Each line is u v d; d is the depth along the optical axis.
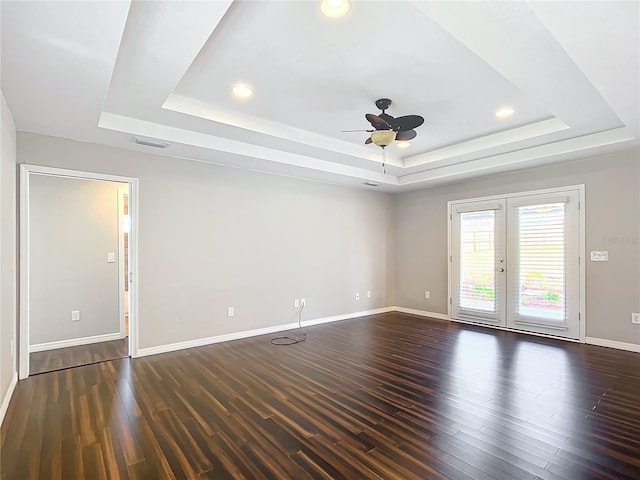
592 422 2.47
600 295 4.38
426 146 4.78
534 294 4.95
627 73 2.26
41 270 4.36
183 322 4.36
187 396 2.94
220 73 2.77
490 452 2.12
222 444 2.22
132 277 4.02
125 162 3.96
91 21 1.76
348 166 5.33
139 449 2.17
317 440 2.26
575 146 4.07
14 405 2.77
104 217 4.79
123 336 4.88
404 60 2.56
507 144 4.22
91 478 1.90
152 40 2.05
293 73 2.76
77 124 3.20
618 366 3.61
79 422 2.50
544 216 4.85
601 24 1.76
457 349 4.27
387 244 6.79
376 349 4.29
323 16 2.06
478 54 2.18
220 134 3.86
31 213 4.32
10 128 2.96
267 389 3.08
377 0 1.92
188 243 4.41
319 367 3.65
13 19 1.72
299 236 5.52
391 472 1.93
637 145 3.88
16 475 1.93
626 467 1.97
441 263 6.11
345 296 6.12
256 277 5.03
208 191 4.58
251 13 2.03
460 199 5.83
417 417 2.56
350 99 3.23
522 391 3.01
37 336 4.31
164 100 2.96
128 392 3.02
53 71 2.26
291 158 4.66
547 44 2.06
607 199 4.32
